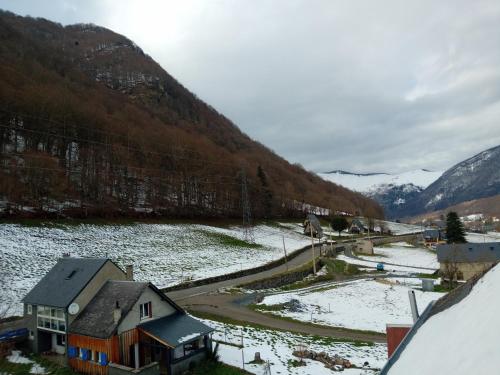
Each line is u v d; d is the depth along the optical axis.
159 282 57.69
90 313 29.52
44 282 33.22
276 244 103.56
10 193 73.00
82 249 64.62
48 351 31.12
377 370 29.86
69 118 102.44
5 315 38.88
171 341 27.55
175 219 101.75
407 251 116.44
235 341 35.53
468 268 75.31
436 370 9.88
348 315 48.94
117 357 27.41
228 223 116.75
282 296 54.34
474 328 10.13
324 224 162.50
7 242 58.94
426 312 16.03
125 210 93.06
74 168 97.69
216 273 65.56
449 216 105.38
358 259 97.94
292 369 29.84
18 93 95.50
